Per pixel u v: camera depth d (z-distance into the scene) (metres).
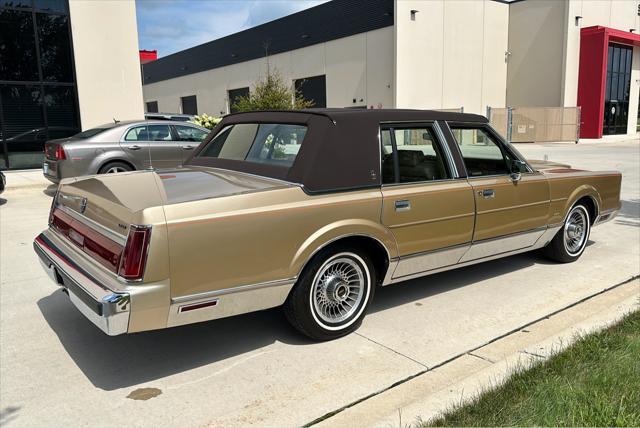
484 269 5.59
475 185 4.48
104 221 3.29
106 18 15.49
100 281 3.06
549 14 34.91
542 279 5.22
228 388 3.23
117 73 15.84
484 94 36.16
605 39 34.09
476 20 34.69
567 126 32.19
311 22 36.88
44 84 14.95
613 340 3.57
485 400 2.90
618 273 5.37
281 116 4.16
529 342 3.78
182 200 3.17
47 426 2.86
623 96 38.34
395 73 30.78
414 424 2.73
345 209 3.68
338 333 3.86
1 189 9.72
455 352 3.67
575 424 2.62
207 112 48.81
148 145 10.30
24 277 5.40
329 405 3.02
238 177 3.92
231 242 3.22
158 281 3.00
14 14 14.30
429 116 4.35
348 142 3.79
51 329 4.11
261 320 4.28
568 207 5.41
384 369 3.44
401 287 5.04
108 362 3.58
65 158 9.59
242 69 43.59
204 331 4.07
